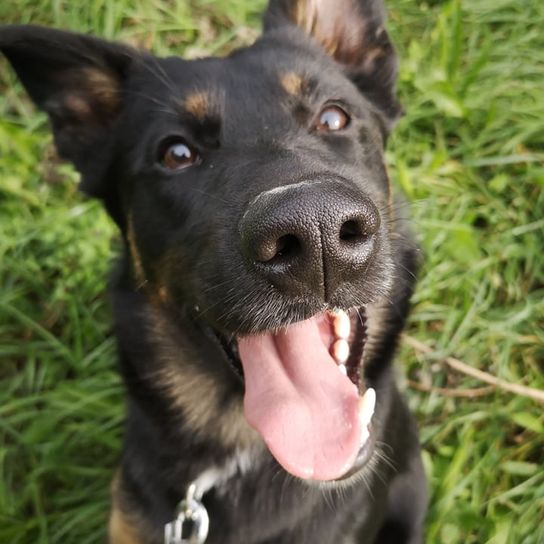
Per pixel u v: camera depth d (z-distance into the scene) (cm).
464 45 68
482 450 50
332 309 28
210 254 30
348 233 27
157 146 35
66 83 39
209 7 70
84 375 54
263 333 29
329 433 32
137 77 38
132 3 70
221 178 32
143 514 39
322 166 30
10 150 61
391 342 39
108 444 51
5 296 56
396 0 71
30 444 51
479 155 61
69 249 56
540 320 55
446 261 55
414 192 57
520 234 58
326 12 40
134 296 39
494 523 46
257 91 34
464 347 53
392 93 40
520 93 64
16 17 69
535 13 69
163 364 39
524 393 50
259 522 38
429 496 48
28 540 49
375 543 46
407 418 44
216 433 38
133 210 37
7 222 59
